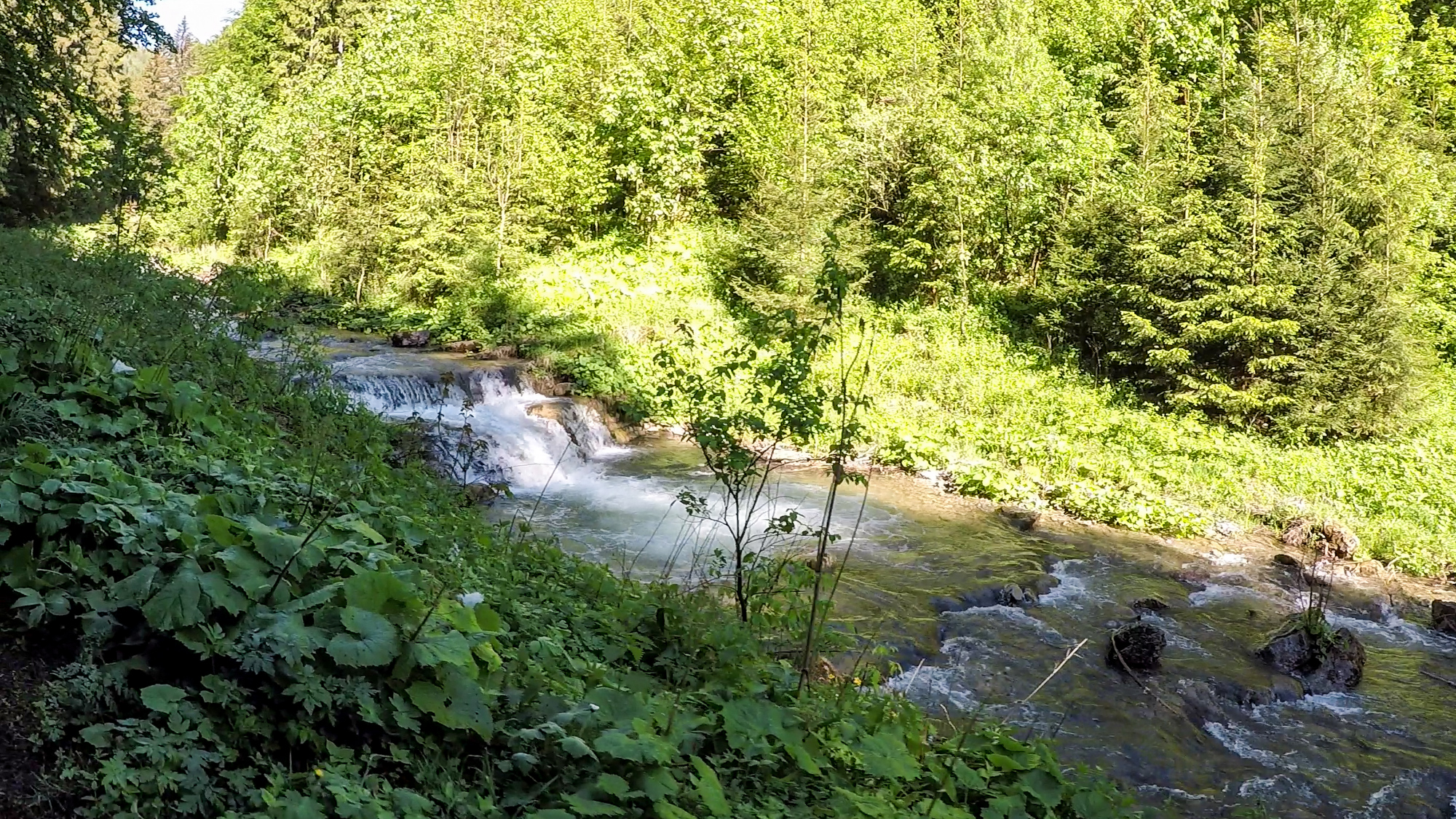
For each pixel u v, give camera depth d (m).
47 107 17.05
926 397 17.38
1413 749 7.24
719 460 6.17
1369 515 13.21
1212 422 16.62
